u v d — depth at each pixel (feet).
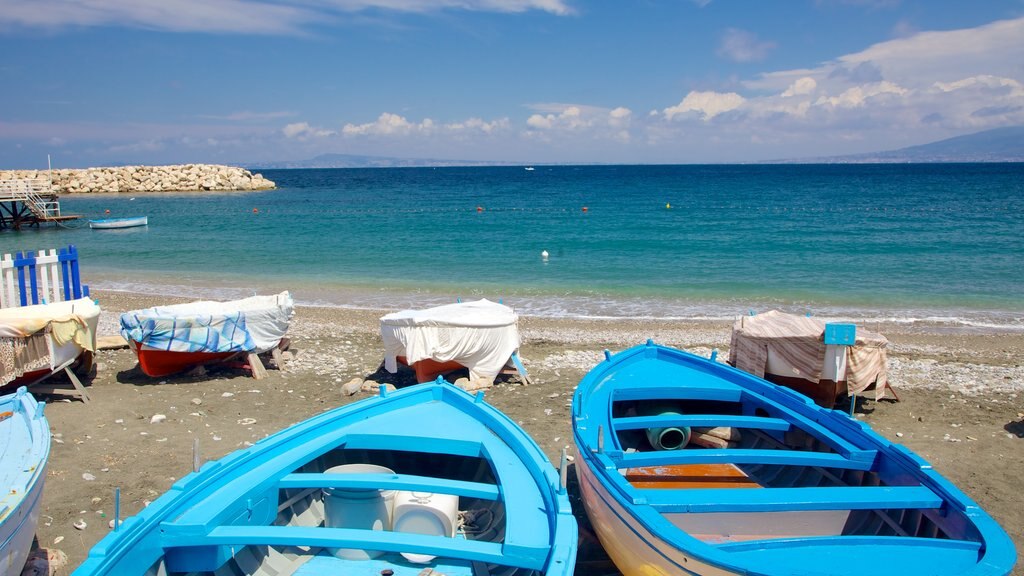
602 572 21.40
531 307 64.80
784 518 21.56
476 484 19.10
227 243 112.68
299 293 71.61
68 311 36.01
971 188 274.77
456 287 74.64
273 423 33.81
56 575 20.84
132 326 37.35
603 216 159.22
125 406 35.24
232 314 39.93
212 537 16.46
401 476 19.54
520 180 414.62
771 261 90.27
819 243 106.22
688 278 79.05
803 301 67.10
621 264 89.20
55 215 158.61
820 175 448.24
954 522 17.20
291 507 21.42
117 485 26.78
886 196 227.61
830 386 34.65
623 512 17.81
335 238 118.62
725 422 24.54
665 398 27.91
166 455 29.60
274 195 255.50
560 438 32.32
